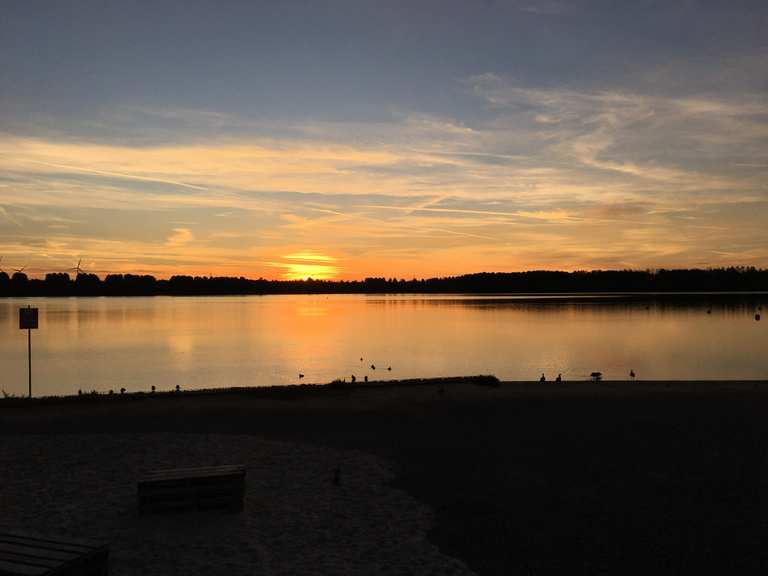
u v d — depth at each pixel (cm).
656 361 4450
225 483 919
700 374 3791
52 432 1451
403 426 1516
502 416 1628
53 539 642
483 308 14388
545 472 1124
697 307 13462
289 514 909
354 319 10831
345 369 4247
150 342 6366
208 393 1952
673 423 1532
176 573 702
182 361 4756
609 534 835
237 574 701
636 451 1266
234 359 4875
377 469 1144
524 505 950
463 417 1620
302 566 726
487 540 814
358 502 962
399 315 12044
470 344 5894
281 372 4128
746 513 911
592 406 1762
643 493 1004
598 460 1200
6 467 1146
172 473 935
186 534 825
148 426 1520
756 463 1172
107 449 1281
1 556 595
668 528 855
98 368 4344
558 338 6381
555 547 792
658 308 13062
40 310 14525
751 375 3728
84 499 964
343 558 752
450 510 928
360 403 1803
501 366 4281
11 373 4078
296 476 1100
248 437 1397
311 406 1762
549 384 2225
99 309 15488
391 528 854
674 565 740
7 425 1529
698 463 1175
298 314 13112
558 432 1442
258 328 8512
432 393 1956
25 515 890
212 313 13600
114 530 836
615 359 4597
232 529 845
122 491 1005
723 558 760
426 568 725
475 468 1152
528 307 14438
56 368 4350
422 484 1057
